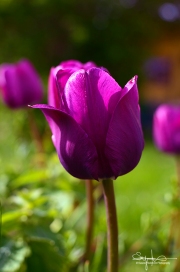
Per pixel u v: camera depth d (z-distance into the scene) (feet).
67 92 1.32
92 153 1.31
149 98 15.12
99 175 1.35
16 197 1.89
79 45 12.33
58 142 1.35
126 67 13.12
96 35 12.49
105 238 1.89
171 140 2.23
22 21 12.01
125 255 1.96
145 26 13.19
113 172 1.34
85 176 1.35
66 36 12.39
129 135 1.31
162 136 2.26
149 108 14.49
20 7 11.81
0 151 4.02
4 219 1.68
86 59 12.71
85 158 1.32
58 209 1.95
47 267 1.73
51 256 1.73
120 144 1.31
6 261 1.64
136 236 2.85
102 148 1.33
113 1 12.66
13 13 11.81
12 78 2.52
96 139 1.32
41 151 2.71
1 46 12.33
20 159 3.15
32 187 2.17
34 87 2.57
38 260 1.73
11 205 2.03
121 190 5.34
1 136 5.19
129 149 1.32
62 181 2.11
